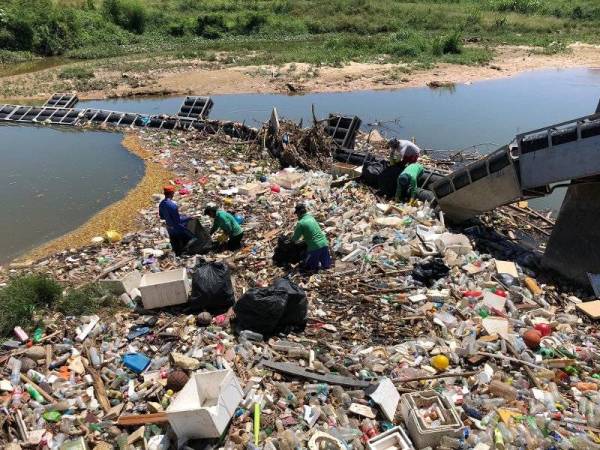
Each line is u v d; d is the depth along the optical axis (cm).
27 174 1834
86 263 1178
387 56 3694
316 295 1005
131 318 933
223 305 949
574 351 856
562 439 660
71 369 801
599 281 1067
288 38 4578
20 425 684
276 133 1888
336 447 638
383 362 811
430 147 2014
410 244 1165
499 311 942
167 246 1230
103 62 3719
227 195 1517
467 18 4797
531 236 1334
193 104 2352
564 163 1043
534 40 4156
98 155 2011
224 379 677
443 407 681
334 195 1484
